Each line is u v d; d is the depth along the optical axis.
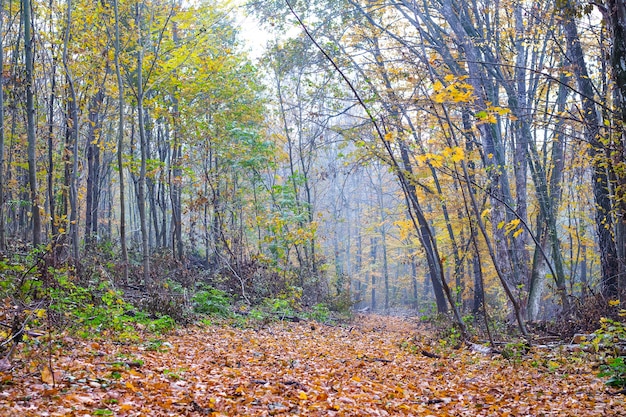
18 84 13.80
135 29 16.64
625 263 11.44
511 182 23.39
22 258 11.76
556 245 18.69
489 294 28.08
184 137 20.78
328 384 7.07
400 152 17.33
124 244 14.74
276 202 22.95
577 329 11.41
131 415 4.58
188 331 10.70
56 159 20.41
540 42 17.77
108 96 20.50
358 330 17.64
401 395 6.80
